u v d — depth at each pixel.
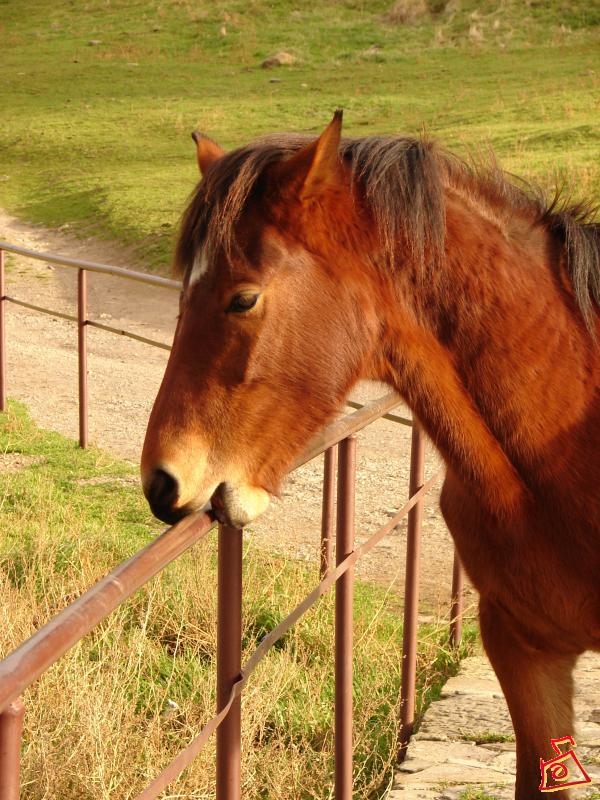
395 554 6.38
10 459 7.55
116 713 3.77
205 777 3.60
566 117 19.22
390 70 27.09
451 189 2.68
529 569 2.65
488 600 2.85
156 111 24.81
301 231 2.42
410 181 2.51
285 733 4.05
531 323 2.60
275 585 5.29
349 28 31.56
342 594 3.33
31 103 27.03
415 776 3.72
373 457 8.36
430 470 7.99
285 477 2.55
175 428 2.30
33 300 13.72
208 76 28.69
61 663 4.01
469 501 2.71
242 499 2.36
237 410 2.34
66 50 32.91
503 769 3.74
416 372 2.57
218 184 2.36
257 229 2.38
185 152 21.23
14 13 38.31
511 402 2.57
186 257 2.40
